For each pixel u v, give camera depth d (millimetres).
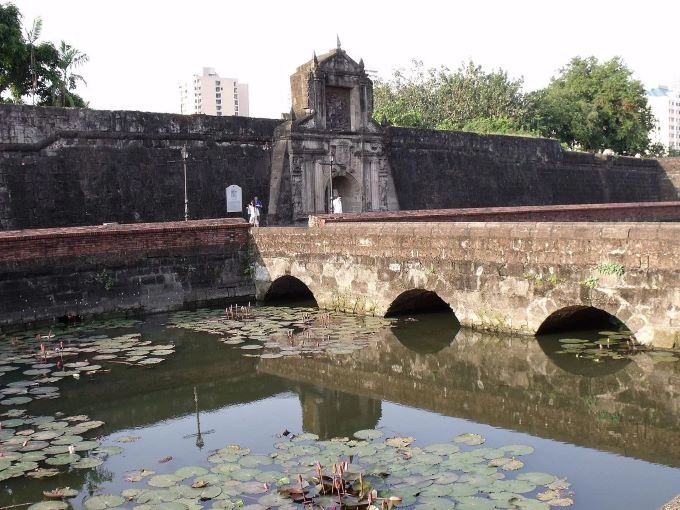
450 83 55562
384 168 31922
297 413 10125
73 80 36938
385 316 15914
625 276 11758
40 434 8969
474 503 6660
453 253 14320
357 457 8016
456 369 12117
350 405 10438
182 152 25625
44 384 11281
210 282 18359
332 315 16484
